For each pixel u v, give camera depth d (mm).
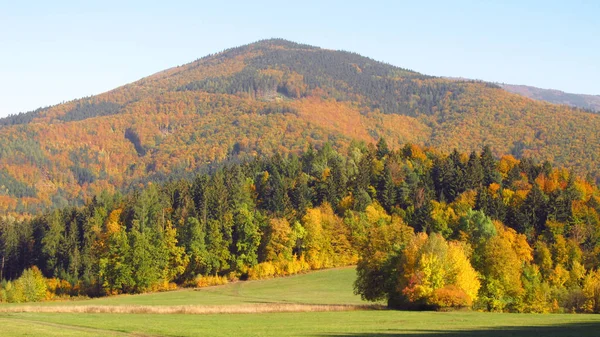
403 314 78250
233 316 74375
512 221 154500
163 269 141125
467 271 88375
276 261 147250
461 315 77062
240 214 156500
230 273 145750
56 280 146250
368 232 154125
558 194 160375
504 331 58688
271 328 60312
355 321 68188
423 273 86000
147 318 69750
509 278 96188
